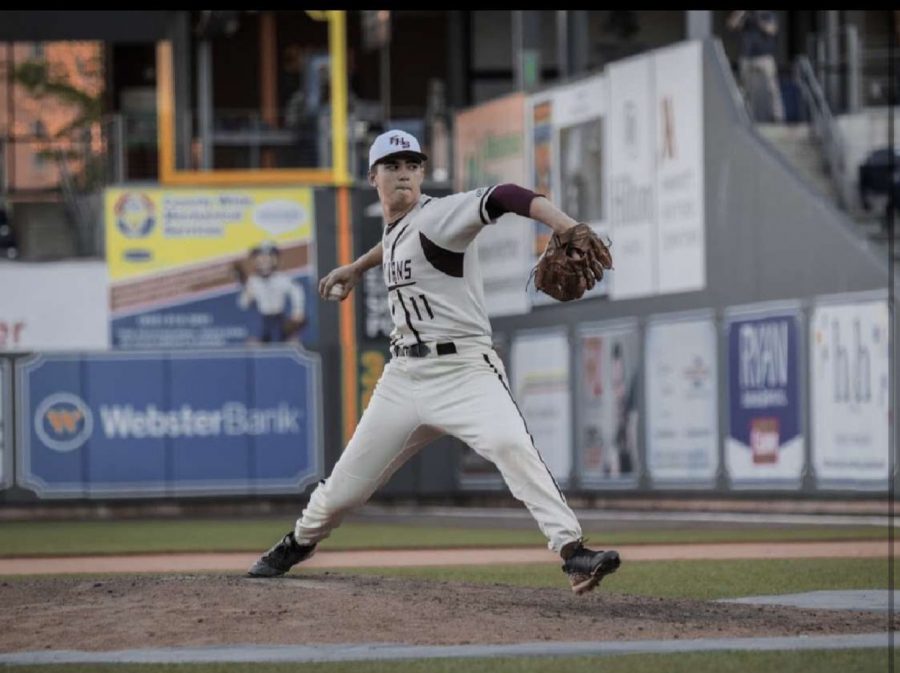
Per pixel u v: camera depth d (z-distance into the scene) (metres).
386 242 24.52
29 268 89.31
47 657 20.92
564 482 81.94
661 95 74.50
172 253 90.25
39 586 26.56
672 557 41.94
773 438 67.88
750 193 69.06
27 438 81.75
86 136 100.69
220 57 114.00
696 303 72.50
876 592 30.47
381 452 25.16
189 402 83.38
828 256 64.69
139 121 100.06
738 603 26.39
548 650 20.92
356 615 23.33
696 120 72.25
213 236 90.56
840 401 64.06
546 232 82.31
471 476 85.62
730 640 21.92
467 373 24.17
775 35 77.88
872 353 62.22
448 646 21.28
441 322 24.14
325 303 91.06
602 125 78.81
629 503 77.00
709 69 71.50
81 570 40.28
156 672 19.53
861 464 63.06
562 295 22.53
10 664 20.41
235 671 19.48
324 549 47.72
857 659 20.11
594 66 110.06
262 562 26.81
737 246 69.94
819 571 36.06
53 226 100.25
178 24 99.50
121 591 25.45
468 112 91.38
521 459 23.66
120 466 82.62
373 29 101.06
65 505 81.94
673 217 73.94
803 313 65.94
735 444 70.19
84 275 89.56
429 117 98.06
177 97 99.75
